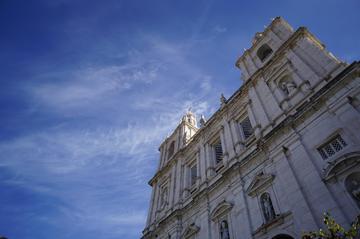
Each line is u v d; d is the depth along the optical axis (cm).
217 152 3316
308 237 1265
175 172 3822
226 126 3281
